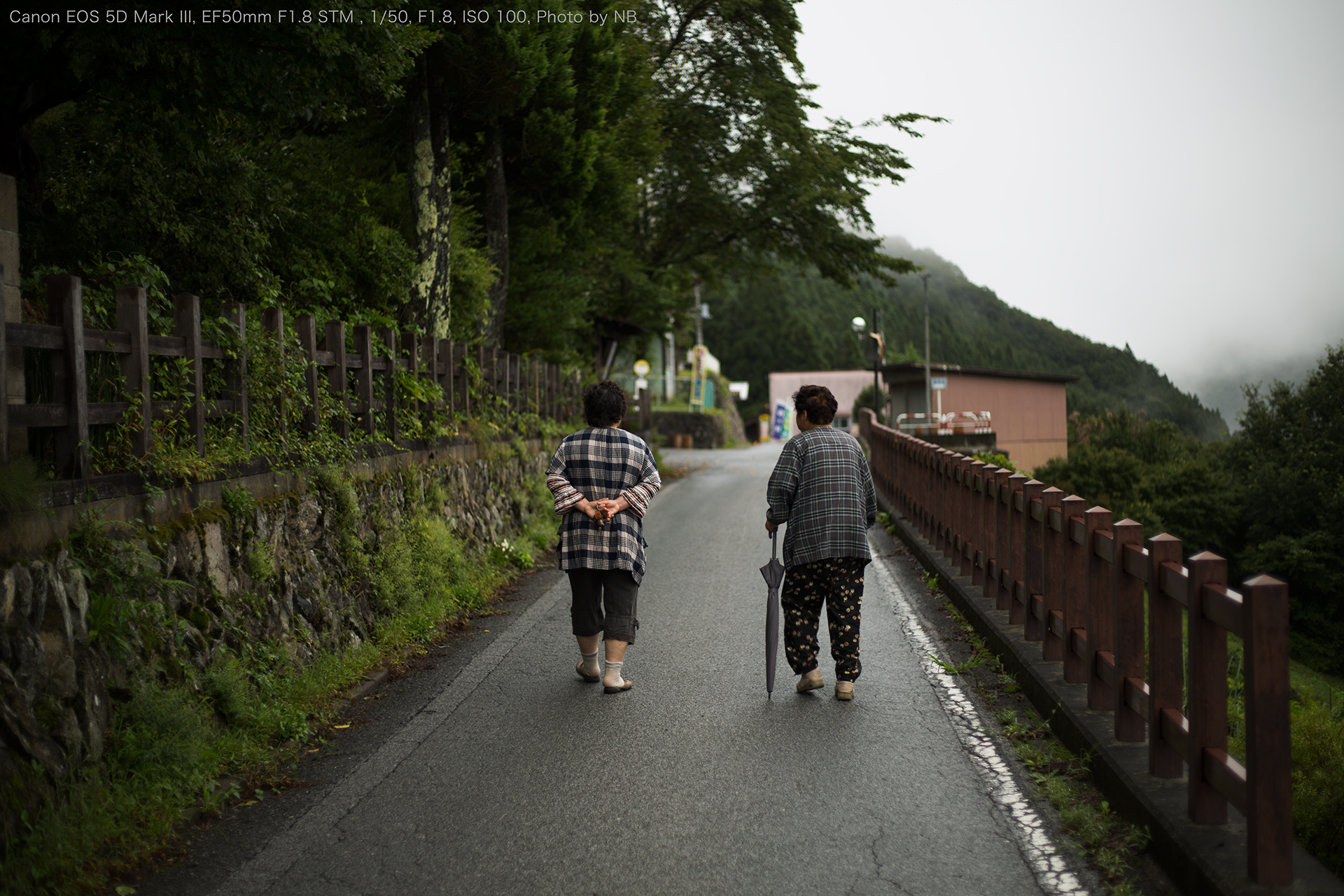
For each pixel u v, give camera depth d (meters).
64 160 7.89
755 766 4.22
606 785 4.02
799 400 5.59
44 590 3.38
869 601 7.96
